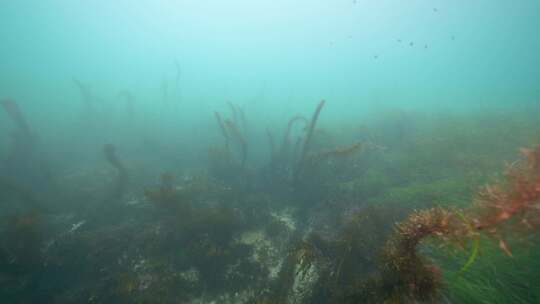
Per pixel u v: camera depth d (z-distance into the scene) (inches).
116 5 2608.3
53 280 175.3
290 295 162.4
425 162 322.7
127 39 4345.5
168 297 161.3
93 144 529.7
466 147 362.9
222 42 4431.6
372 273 150.6
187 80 4158.5
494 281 130.1
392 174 309.1
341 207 248.5
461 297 127.3
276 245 220.5
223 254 191.0
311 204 271.1
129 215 259.9
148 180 344.2
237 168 340.2
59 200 282.8
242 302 166.6
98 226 241.3
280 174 321.7
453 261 148.5
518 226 82.7
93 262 188.4
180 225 210.4
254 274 185.0
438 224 91.4
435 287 98.7
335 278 152.0
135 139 557.3
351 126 595.2
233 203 276.2
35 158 393.4
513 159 291.0
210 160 357.1
